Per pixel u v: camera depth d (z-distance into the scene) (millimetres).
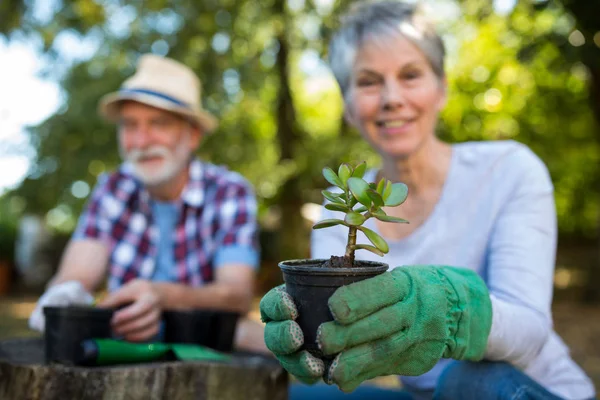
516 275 1417
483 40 8500
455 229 1609
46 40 7012
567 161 9523
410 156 1648
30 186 8367
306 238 9133
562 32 4070
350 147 7965
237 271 2426
